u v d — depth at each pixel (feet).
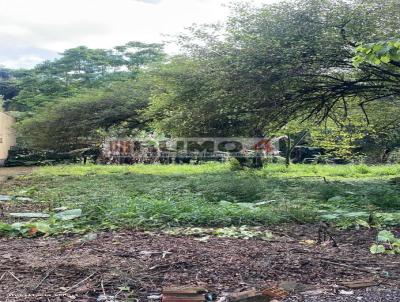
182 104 51.21
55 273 13.61
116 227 21.48
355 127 69.31
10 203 31.50
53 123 79.71
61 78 133.08
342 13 39.70
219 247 17.35
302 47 40.11
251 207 25.85
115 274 13.48
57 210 27.35
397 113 62.23
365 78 45.09
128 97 76.69
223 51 46.29
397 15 38.83
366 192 34.35
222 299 11.64
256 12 44.83
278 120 55.36
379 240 18.86
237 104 46.06
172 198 30.04
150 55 138.62
